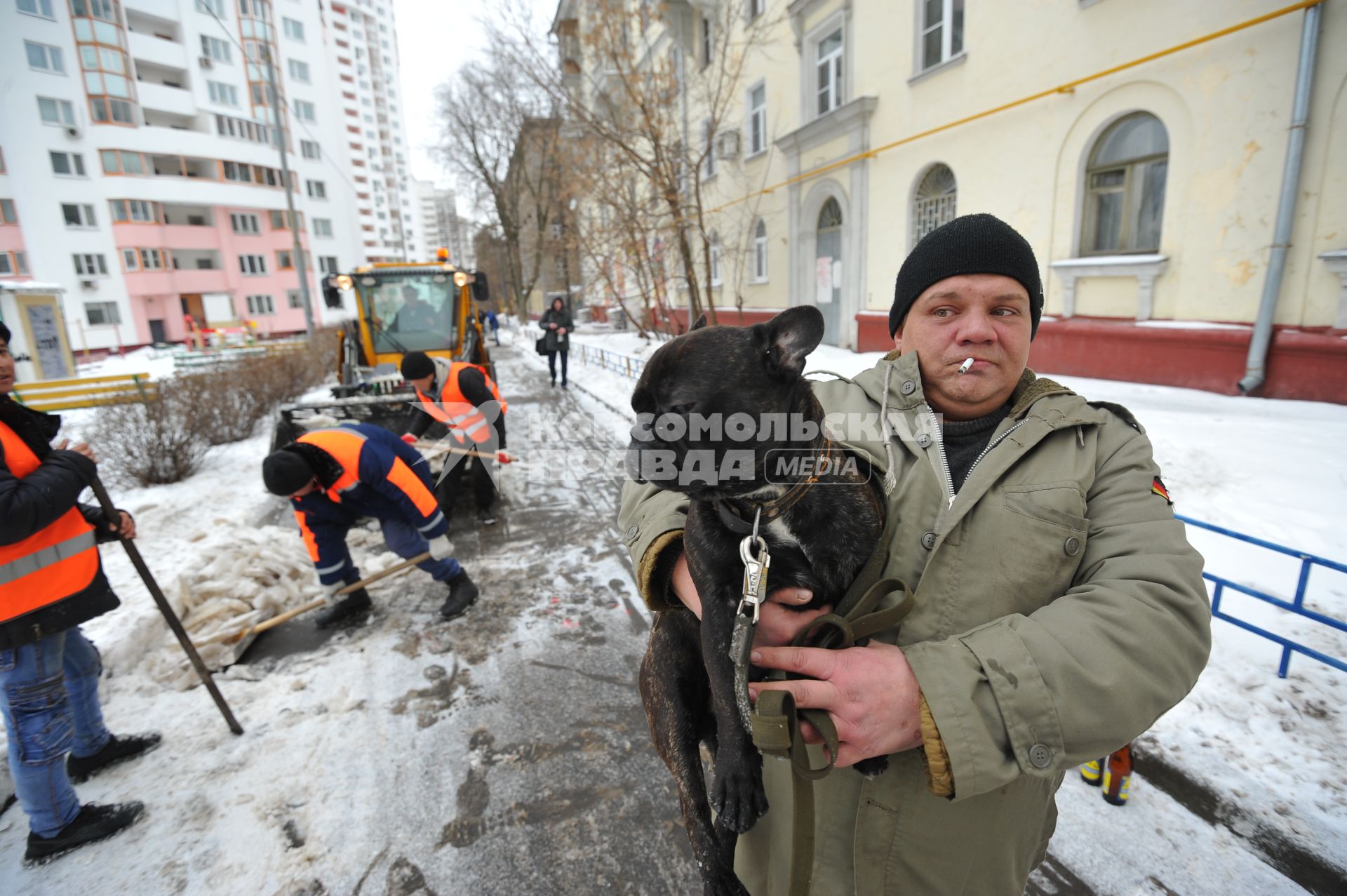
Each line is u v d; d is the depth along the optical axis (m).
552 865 2.35
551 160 15.66
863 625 1.07
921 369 1.32
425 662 3.69
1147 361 7.67
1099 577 1.03
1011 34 8.80
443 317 8.46
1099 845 2.25
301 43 47.41
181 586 4.16
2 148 36.53
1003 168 9.21
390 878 2.32
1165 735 2.61
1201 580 1.01
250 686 3.49
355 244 51.97
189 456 7.67
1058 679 0.92
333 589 4.11
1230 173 6.78
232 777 2.82
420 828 2.53
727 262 17.28
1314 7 5.95
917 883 1.17
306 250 48.19
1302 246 6.35
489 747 2.97
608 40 11.62
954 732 0.92
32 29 36.47
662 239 13.76
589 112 12.04
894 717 0.96
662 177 11.62
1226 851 2.20
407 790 2.72
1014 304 1.22
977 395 1.25
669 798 2.63
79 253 39.03
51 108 37.66
